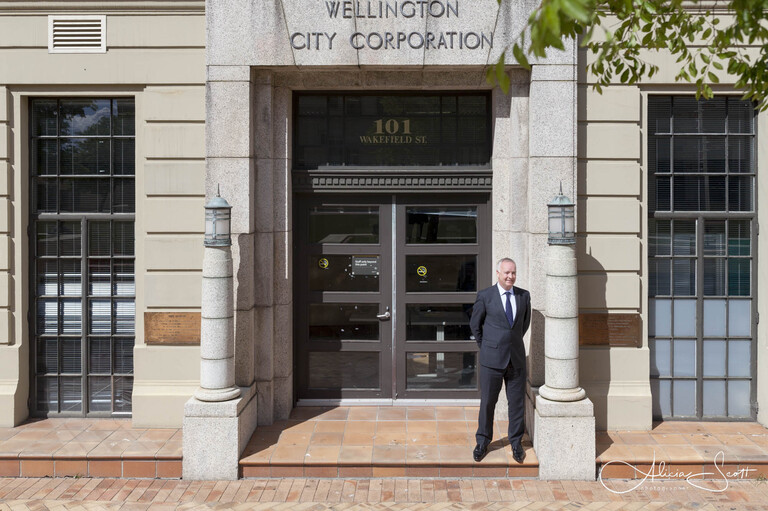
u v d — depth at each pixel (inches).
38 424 293.1
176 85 287.9
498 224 296.7
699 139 296.4
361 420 293.0
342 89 299.9
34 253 300.5
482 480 247.9
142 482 249.1
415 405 311.7
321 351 313.7
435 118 306.2
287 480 249.0
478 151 305.4
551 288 252.8
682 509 225.0
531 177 279.6
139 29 287.7
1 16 289.3
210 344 254.8
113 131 299.6
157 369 289.4
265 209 289.0
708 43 287.0
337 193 305.7
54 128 300.4
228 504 229.9
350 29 277.0
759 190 292.4
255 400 283.1
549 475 248.1
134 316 301.3
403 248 309.7
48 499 234.2
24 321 297.1
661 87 289.7
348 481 247.3
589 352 287.9
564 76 275.9
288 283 297.6
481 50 277.3
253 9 277.0
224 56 277.9
